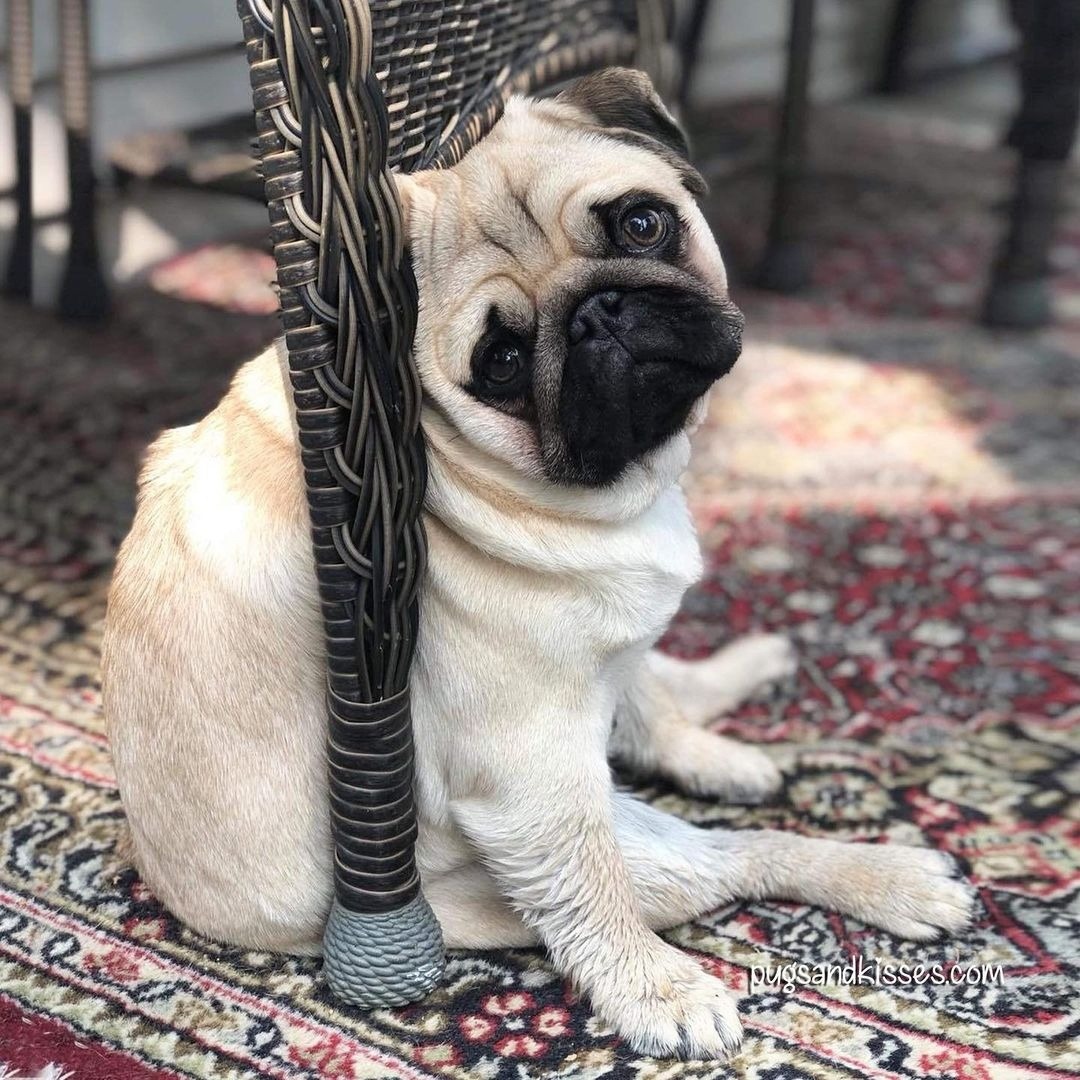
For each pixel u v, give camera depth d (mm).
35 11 1124
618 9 742
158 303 1166
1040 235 1125
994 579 791
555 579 483
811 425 977
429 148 538
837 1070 475
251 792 500
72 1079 468
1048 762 636
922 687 695
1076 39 1053
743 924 549
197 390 1004
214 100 1259
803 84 1156
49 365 1047
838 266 1291
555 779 491
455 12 536
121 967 522
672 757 618
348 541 443
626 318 459
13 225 1166
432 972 502
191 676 497
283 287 421
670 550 509
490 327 458
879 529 844
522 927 533
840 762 641
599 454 459
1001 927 540
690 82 1447
